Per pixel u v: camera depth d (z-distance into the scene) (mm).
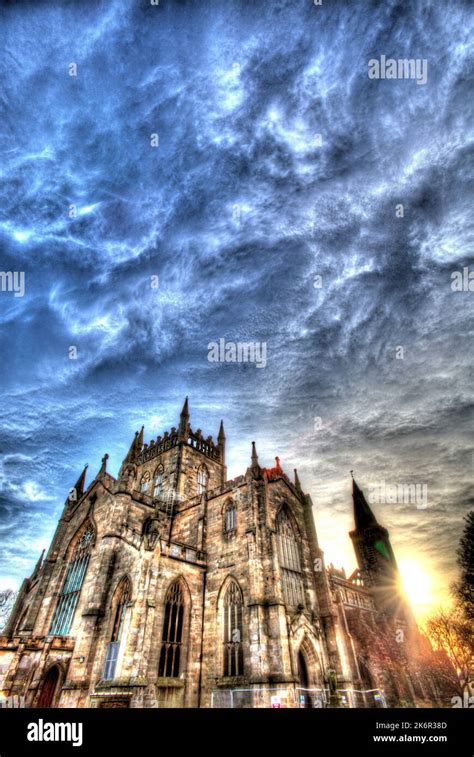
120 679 31469
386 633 67500
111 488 50375
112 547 43156
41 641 37000
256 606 37250
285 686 32688
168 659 36500
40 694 34812
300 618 39625
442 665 70000
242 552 42469
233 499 48125
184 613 40250
